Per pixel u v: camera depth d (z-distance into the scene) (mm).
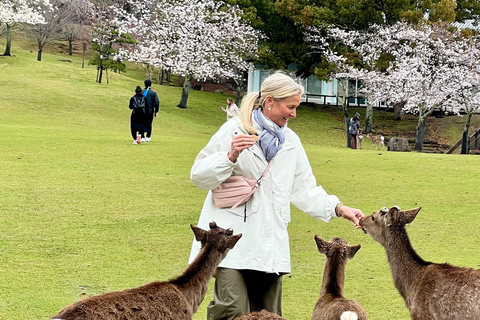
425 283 5102
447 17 34812
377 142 29688
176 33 37125
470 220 10297
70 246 8367
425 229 9719
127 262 7754
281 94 4582
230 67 40250
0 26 51219
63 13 50406
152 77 50594
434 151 33438
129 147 17531
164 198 11445
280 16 39188
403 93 31625
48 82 38281
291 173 4754
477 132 29281
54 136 19266
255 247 4555
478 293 4711
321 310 4461
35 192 11406
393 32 33906
